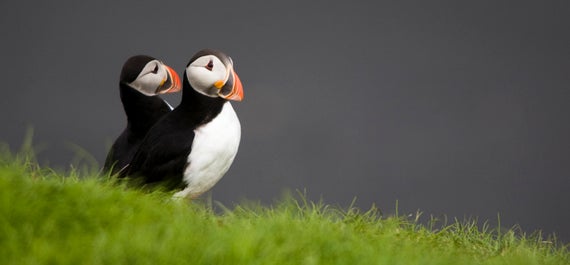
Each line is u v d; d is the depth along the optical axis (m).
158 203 10.48
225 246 8.76
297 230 10.09
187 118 12.37
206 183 12.65
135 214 9.52
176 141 12.21
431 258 10.21
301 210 11.26
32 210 8.92
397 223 12.49
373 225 11.89
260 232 9.50
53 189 9.57
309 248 9.35
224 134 12.38
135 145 13.28
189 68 12.34
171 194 12.26
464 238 13.23
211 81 12.23
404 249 10.33
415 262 9.65
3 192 9.01
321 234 9.91
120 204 9.77
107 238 8.60
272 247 9.04
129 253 8.29
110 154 13.46
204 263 8.43
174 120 12.46
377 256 9.51
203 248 8.62
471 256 11.81
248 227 9.80
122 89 13.23
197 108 12.34
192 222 9.70
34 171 10.56
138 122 13.26
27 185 9.53
